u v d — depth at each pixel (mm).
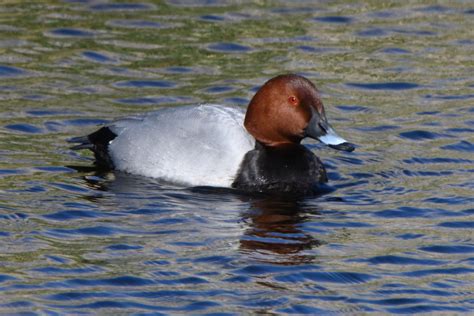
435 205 12305
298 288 10016
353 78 17391
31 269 10195
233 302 9664
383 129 15242
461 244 11172
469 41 19266
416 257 10805
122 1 20547
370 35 19438
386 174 13430
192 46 18406
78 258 10492
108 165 13344
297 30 19500
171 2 20734
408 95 16750
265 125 12891
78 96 16062
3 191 12250
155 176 12875
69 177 12875
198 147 12758
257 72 17391
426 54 18609
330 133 12695
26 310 9352
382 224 11711
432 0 21562
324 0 21406
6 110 15281
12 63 17219
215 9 20438
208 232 11289
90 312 9375
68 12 19719
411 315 9523
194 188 12656
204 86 16719
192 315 9391
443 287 10109
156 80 16906
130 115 13977
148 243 10930
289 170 12703
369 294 9938
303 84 12812
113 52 17969
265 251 10820
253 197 12453
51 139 14289
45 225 11305
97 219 11555
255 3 20969
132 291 9820
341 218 11859
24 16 19344
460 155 14180
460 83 17281
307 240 11172
